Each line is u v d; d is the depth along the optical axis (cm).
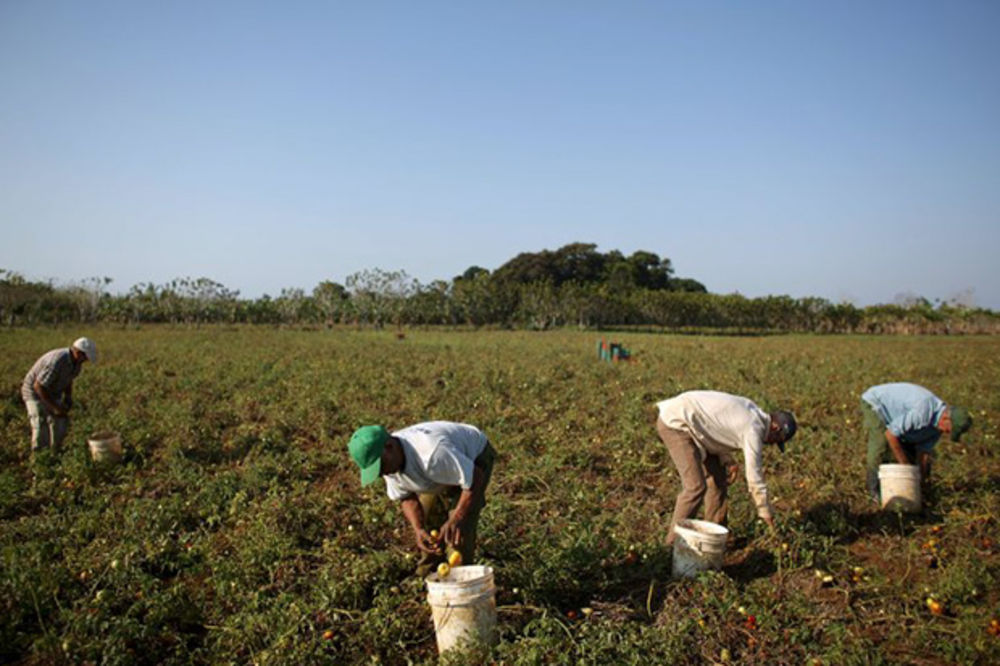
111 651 423
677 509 573
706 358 2334
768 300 6109
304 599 504
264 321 5262
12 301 4319
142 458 895
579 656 427
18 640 450
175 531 645
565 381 1628
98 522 641
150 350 2506
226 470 864
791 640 446
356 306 5319
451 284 5778
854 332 6050
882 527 638
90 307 4634
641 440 981
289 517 638
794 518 636
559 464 850
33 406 877
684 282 10012
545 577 516
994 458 898
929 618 487
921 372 1856
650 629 448
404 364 1986
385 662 441
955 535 617
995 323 5872
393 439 450
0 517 698
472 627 425
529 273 9138
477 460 496
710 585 500
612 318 6050
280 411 1202
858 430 1057
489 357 2269
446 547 484
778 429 574
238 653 448
